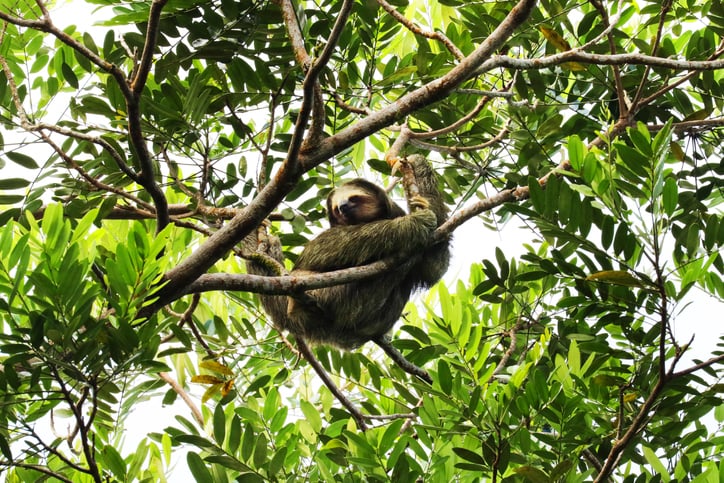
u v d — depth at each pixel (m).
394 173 10.17
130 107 6.79
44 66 10.36
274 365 11.22
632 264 7.76
